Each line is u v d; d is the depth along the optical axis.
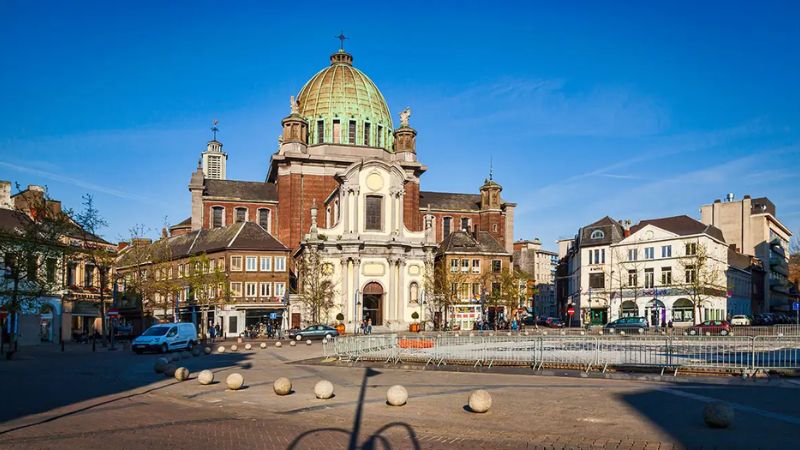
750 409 17.77
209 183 96.94
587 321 93.00
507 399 20.00
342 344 35.06
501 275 93.06
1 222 59.22
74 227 49.91
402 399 18.73
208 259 78.00
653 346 29.69
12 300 45.12
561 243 128.12
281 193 94.50
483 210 107.75
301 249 86.69
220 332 74.75
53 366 33.56
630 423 16.03
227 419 16.84
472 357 31.19
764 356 27.66
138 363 35.53
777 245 134.00
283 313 79.00
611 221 96.31
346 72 101.69
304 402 19.78
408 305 84.56
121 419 16.81
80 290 65.88
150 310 81.62
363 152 97.44
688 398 19.88
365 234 83.81
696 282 76.56
